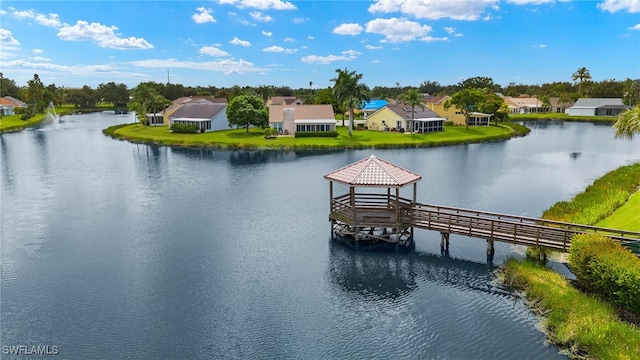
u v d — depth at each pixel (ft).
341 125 354.13
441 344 57.06
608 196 115.75
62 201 128.47
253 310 65.92
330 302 68.33
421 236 97.30
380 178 90.17
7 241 94.68
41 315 64.49
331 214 97.60
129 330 60.64
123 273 78.64
